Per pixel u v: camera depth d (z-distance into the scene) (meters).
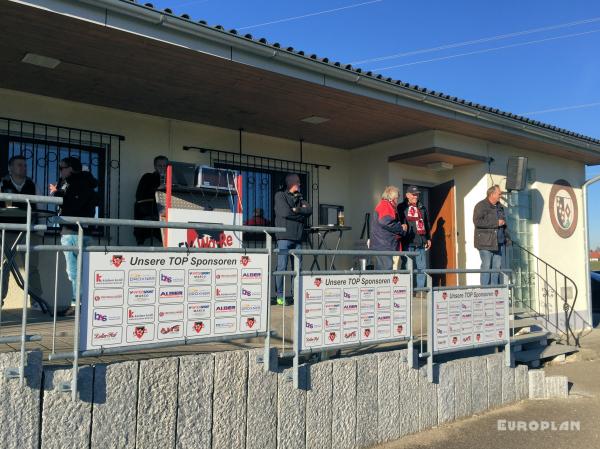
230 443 4.06
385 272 5.08
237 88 6.77
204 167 6.79
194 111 7.67
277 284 6.88
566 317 9.52
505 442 5.16
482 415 5.98
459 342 5.81
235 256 4.11
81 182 5.90
